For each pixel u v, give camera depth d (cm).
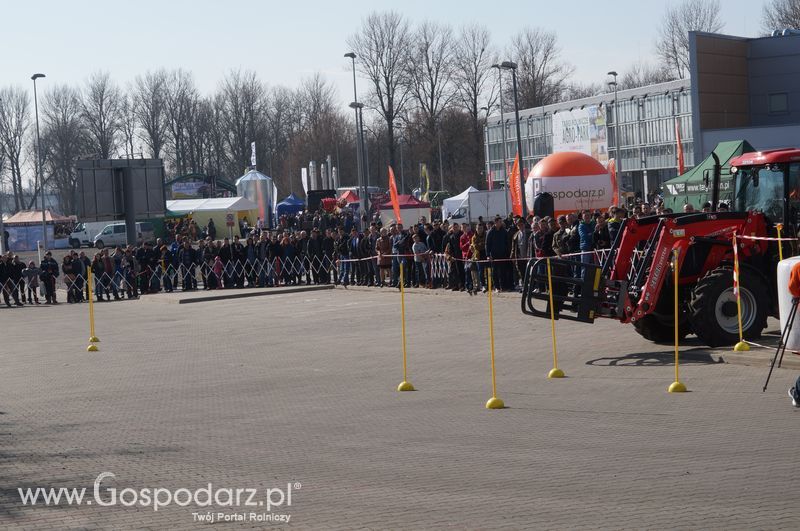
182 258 3788
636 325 1658
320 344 1938
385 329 2141
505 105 9131
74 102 11400
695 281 1597
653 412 1073
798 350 1248
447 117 9119
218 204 6806
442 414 1123
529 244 2672
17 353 2070
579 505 696
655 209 2544
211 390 1405
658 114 6238
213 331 2322
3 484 836
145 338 2238
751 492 712
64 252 6619
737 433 934
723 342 1523
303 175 6994
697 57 4597
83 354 1975
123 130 11325
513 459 865
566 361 1519
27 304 3712
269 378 1505
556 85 9419
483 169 8925
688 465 808
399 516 686
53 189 11938
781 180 1816
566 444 923
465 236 2839
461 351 1709
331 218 5206
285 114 11688
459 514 685
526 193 3766
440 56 8844
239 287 3709
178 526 682
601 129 6731
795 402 1048
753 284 1534
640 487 742
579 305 1538
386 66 8712
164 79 11419
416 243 3055
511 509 693
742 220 1589
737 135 4472
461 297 2753
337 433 1032
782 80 4728
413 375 1463
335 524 672
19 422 1190
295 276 3684
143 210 4381
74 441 1043
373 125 9944
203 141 11562
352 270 3438
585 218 2398
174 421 1154
